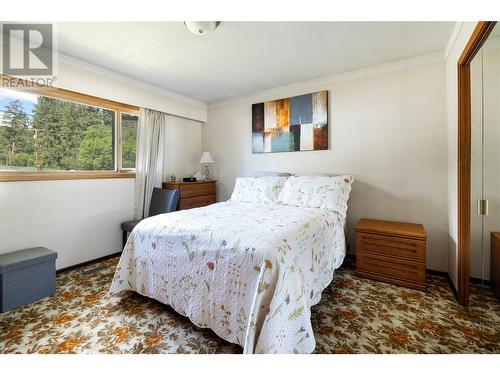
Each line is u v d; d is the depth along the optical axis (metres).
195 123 4.07
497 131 1.59
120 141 3.04
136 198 3.16
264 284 1.20
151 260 1.80
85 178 2.66
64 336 1.49
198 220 1.88
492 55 1.57
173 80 3.07
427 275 2.38
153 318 1.68
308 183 2.67
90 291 2.07
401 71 2.53
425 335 1.47
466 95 1.83
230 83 3.17
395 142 2.59
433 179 2.41
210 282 1.46
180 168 3.82
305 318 1.26
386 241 2.19
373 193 2.72
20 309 1.79
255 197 2.92
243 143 3.73
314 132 3.05
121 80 2.87
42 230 2.32
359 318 1.66
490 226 1.67
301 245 1.52
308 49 2.29
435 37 2.07
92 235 2.73
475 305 1.75
